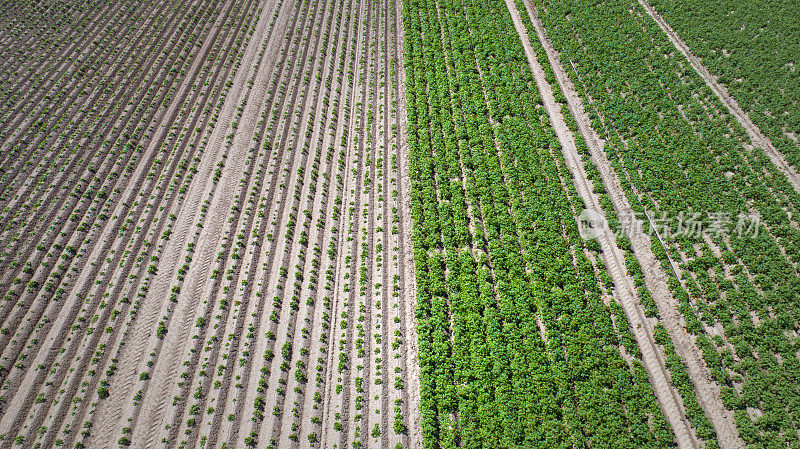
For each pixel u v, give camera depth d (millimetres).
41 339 23734
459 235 26938
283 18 44438
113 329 24109
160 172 31281
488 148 31547
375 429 20703
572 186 29219
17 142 32656
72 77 37656
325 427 21078
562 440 20000
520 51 38594
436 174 30453
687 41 38000
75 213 28828
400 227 28062
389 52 40312
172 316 24594
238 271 26359
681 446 20125
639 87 34656
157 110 35375
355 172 30969
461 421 20703
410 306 24594
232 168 31484
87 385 22266
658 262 25562
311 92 37000
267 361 22891
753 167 29297
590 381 21531
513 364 22031
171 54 40000
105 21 43312
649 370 22156
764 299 23594
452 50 39969
